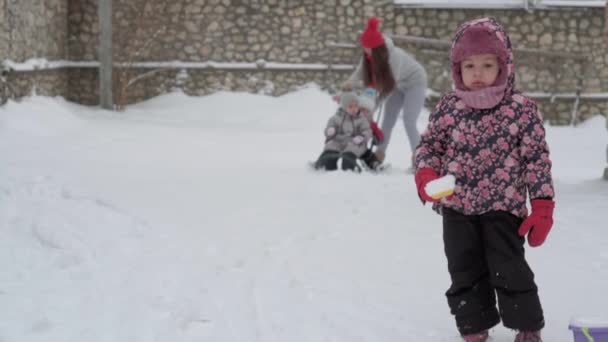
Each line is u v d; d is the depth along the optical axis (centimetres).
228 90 1797
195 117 1656
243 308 342
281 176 783
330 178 769
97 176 733
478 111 293
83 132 1191
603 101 1828
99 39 1745
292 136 1341
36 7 1444
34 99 1320
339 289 378
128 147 1029
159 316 326
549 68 1825
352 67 1791
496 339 309
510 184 290
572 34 1808
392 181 755
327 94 1797
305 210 590
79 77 1753
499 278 288
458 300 299
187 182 723
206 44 1786
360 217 568
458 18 1798
